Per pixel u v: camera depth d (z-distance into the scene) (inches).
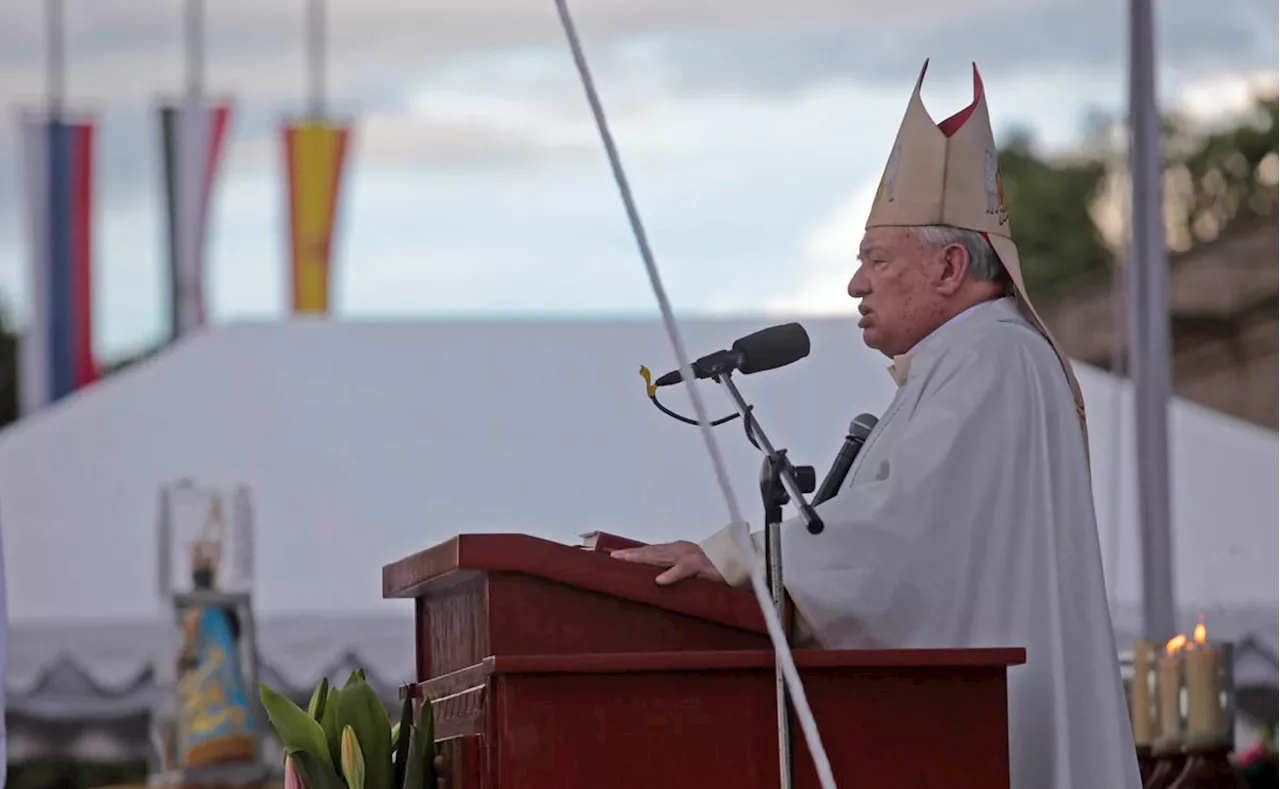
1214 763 693.3
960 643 442.6
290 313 1478.8
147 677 1077.1
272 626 1071.6
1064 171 4158.5
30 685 1074.1
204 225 1486.2
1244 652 1037.8
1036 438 458.9
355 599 1085.1
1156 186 925.8
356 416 1181.1
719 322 1209.4
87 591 1092.5
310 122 1497.3
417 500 1133.7
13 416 3954.2
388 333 1233.4
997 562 446.9
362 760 417.4
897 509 440.5
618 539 461.4
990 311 480.1
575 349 1218.6
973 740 393.1
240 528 844.0
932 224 483.8
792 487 409.7
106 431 1174.3
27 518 1127.0
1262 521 1074.7
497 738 378.0
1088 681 451.5
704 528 1127.0
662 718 380.8
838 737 388.2
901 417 466.6
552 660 374.6
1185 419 1122.7
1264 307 1947.6
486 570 386.3
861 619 432.1
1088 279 2319.1
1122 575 1038.4
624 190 370.3
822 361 1168.2
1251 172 3720.5
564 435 1163.9
